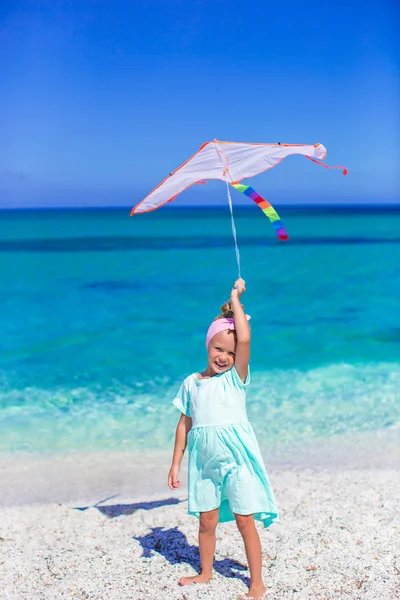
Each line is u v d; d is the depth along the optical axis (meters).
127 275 23.28
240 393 3.52
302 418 7.09
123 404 7.73
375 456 5.93
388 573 3.63
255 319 13.91
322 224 68.38
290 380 8.71
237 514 3.40
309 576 3.62
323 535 4.16
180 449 3.68
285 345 11.12
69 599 3.46
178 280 21.69
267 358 10.12
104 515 4.74
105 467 5.78
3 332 12.66
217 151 3.74
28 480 5.49
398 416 7.12
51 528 4.50
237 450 3.40
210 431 3.42
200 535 3.57
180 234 52.00
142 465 5.82
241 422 3.46
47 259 29.88
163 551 4.07
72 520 4.65
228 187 3.71
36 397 8.07
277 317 14.16
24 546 4.19
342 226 64.00
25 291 18.91
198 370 9.48
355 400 7.75
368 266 25.58
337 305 15.78
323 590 3.46
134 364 9.90
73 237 48.25
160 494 5.18
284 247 36.81
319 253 32.31
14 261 28.77
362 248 35.44
